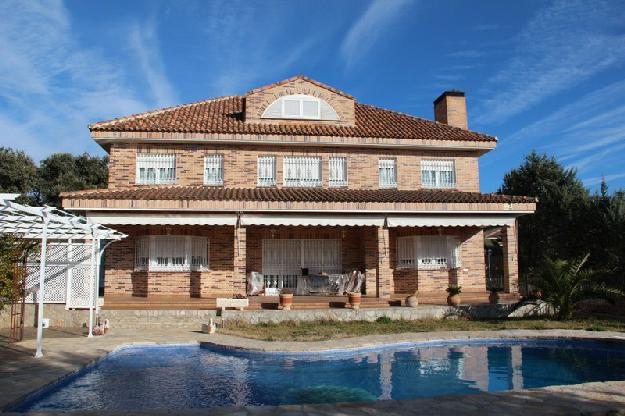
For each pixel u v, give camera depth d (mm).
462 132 26922
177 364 13367
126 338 15852
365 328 17922
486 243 38812
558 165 38875
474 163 26406
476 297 23281
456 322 19594
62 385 11008
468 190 26141
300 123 26203
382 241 21531
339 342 14953
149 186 23719
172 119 25516
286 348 14133
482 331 16859
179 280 22391
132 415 7805
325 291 23609
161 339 15625
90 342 15102
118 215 19875
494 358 14297
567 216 33000
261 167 24812
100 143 23906
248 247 24172
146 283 22172
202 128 24031
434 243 24734
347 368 13055
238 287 20281
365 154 25516
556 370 12992
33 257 18828
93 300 18188
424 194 23969
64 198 19672
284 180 24844
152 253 22297
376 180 25422
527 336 16078
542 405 8359
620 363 13758
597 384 9836
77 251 19266
